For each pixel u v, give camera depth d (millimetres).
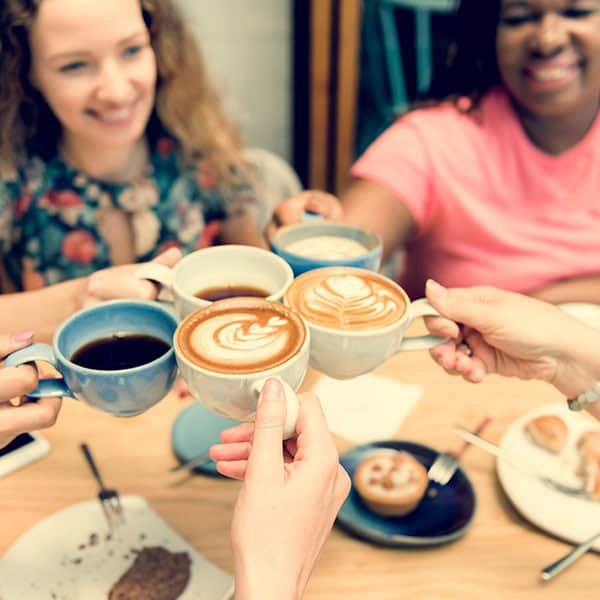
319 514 589
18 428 696
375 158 1644
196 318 710
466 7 1559
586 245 1590
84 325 730
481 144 1610
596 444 894
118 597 718
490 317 827
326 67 2783
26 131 1510
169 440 949
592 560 772
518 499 828
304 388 1045
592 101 1519
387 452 902
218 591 724
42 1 1263
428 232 1708
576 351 850
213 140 1718
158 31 1529
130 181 1631
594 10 1363
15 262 1660
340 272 869
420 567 761
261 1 2717
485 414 1001
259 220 1906
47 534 792
